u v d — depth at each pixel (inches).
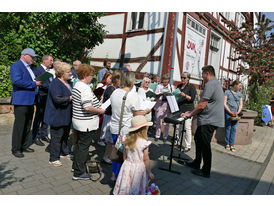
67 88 128.3
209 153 136.3
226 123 202.7
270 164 173.0
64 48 280.8
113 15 397.1
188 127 182.7
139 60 345.1
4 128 194.5
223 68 469.4
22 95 134.9
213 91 130.4
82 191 107.1
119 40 385.7
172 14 289.9
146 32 334.0
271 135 288.8
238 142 224.2
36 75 157.3
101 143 177.3
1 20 257.6
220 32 423.8
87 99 108.2
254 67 327.0
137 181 89.2
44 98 164.6
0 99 222.4
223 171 151.4
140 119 88.4
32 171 122.6
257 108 329.4
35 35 249.8
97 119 118.3
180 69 317.4
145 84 179.6
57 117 124.6
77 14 255.0
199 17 345.7
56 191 105.0
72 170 128.3
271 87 350.6
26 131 147.4
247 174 149.3
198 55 362.0
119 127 102.7
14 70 130.6
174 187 120.6
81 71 113.2
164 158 165.3
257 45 347.3
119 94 105.0
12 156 139.7
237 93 200.1
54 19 239.1
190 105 183.6
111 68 397.7
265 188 127.9
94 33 287.7
